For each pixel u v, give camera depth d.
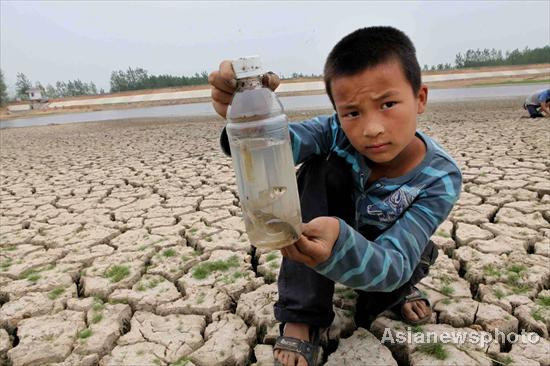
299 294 1.49
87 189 4.65
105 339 1.83
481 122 8.80
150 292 2.21
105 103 50.81
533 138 6.11
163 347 1.77
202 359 1.68
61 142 10.83
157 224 3.32
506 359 1.57
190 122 15.66
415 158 1.39
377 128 1.12
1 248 2.97
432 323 1.79
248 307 1.99
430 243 1.72
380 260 1.15
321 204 1.46
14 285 2.37
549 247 2.43
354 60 1.11
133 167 5.85
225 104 1.23
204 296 2.14
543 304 1.87
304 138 1.52
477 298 2.02
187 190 4.32
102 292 2.26
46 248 3.00
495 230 2.73
